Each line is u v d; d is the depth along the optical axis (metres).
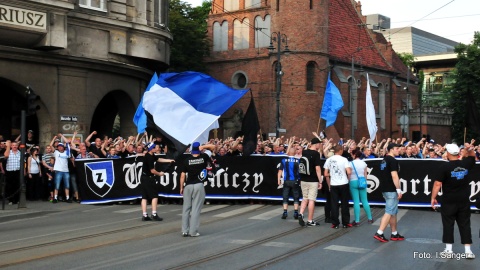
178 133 15.07
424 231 13.33
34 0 21.66
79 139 22.41
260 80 50.19
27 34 21.89
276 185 18.81
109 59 25.64
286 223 14.47
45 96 23.28
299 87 47.09
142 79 28.19
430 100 86.69
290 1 47.28
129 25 26.19
